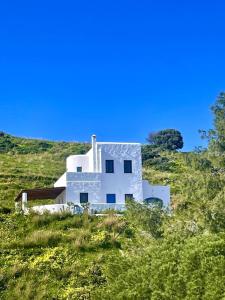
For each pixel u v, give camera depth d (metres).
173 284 24.80
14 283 40.97
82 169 67.19
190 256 24.88
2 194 72.06
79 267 43.50
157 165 100.69
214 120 37.28
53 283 41.34
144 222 37.84
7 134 123.94
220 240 25.11
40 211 54.44
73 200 61.31
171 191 70.06
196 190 33.72
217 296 23.20
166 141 140.25
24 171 86.62
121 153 64.56
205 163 35.62
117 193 63.16
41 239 47.03
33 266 43.28
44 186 78.88
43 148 113.75
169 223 34.25
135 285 26.55
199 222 31.50
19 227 50.28
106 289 28.48
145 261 28.06
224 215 31.22
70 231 49.84
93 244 47.00
